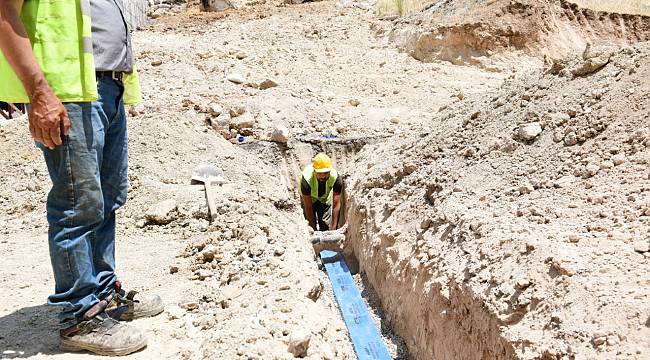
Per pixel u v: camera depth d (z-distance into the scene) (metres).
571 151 5.06
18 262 4.76
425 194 5.82
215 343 3.39
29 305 3.93
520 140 5.61
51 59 2.86
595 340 3.08
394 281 5.49
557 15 14.34
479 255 4.29
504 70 12.79
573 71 5.93
